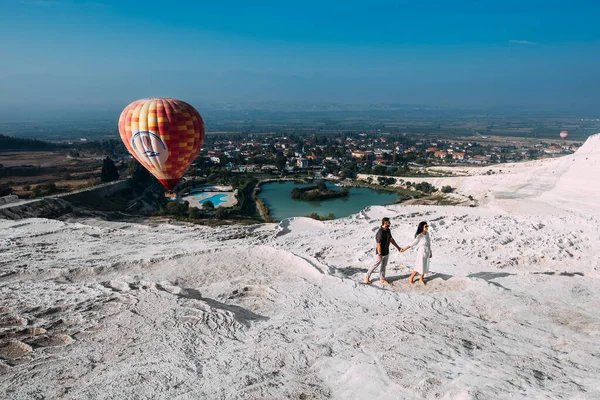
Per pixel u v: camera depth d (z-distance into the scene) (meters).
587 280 15.25
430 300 13.74
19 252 28.12
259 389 8.51
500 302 13.18
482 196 95.06
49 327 12.73
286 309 14.00
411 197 113.31
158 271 20.55
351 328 11.62
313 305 14.16
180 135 31.95
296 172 160.00
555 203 73.00
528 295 13.94
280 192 122.25
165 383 8.93
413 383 8.13
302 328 12.02
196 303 14.27
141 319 13.05
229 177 138.75
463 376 8.24
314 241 30.27
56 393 8.79
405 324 11.63
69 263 23.95
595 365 8.81
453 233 26.03
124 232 39.62
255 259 21.59
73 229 39.66
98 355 10.73
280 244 29.70
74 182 120.00
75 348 11.20
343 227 37.88
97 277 20.53
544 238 21.89
